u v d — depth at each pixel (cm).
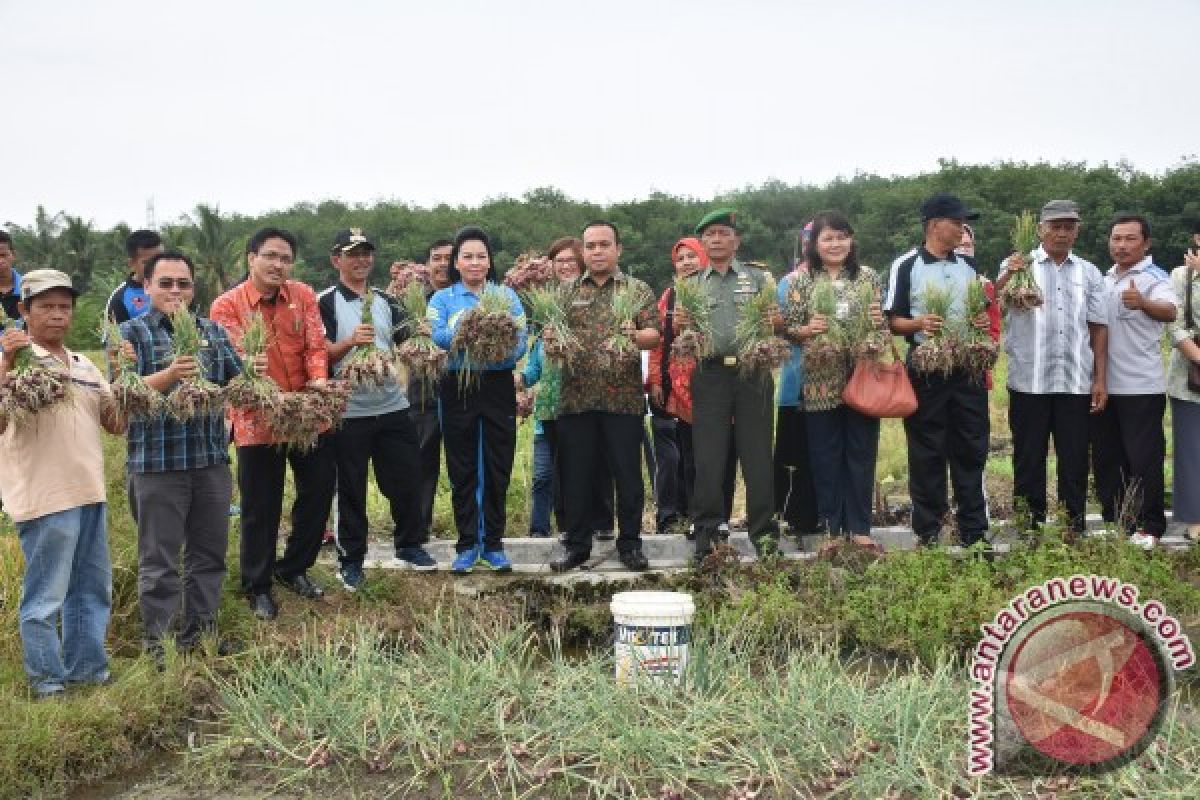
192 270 619
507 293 752
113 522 739
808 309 772
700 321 736
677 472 909
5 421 532
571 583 734
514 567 797
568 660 608
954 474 787
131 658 620
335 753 523
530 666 589
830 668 583
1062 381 797
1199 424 838
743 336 730
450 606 700
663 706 541
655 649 574
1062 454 812
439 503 998
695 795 475
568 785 487
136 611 655
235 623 655
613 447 760
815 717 516
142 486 594
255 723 541
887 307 776
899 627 657
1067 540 766
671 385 826
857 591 684
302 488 699
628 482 765
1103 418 848
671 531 898
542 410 878
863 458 770
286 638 633
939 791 464
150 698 556
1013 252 782
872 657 650
